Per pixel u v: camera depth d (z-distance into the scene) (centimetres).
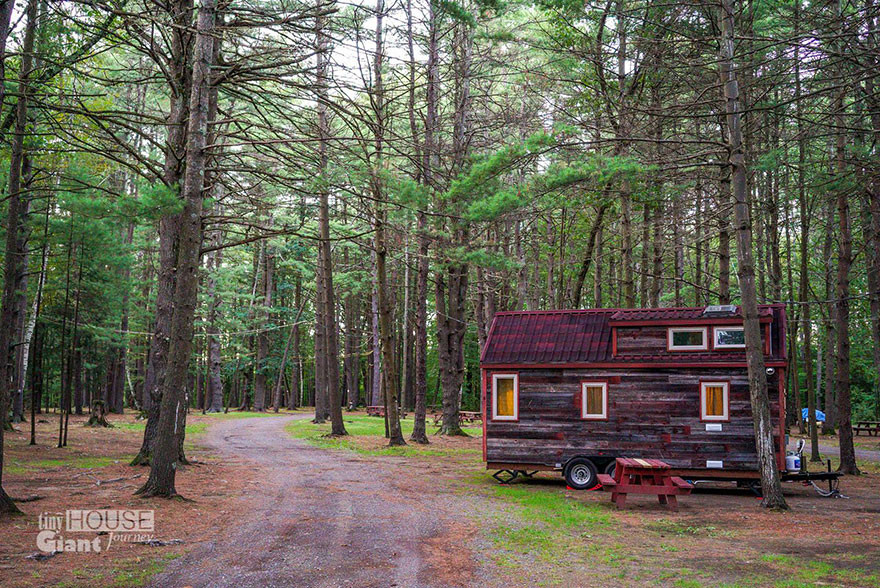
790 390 5062
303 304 6294
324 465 2069
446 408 3234
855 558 966
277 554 948
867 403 4994
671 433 1767
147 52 1524
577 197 1958
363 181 1450
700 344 1781
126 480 1538
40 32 1566
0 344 1188
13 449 2066
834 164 2056
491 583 826
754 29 1833
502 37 2444
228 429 3491
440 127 2781
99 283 3353
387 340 2792
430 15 2655
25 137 1783
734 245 4081
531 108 3231
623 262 2959
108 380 5119
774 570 892
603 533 1159
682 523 1272
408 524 1190
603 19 2134
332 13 1371
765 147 2070
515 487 1766
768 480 1465
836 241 3044
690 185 2191
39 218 2197
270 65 1384
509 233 3616
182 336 1362
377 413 4931
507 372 1891
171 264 1880
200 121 1382
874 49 1262
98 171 2786
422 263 3078
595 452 1805
